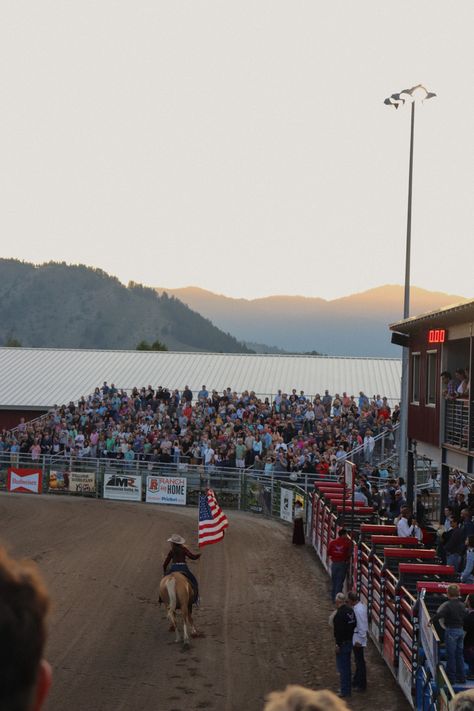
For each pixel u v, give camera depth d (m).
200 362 61.62
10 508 36.75
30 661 1.40
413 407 30.77
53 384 56.53
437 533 22.47
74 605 19.86
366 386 54.84
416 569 14.85
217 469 38.94
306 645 17.03
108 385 56.44
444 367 26.42
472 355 23.03
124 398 47.47
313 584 22.98
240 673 15.17
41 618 1.43
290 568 25.20
